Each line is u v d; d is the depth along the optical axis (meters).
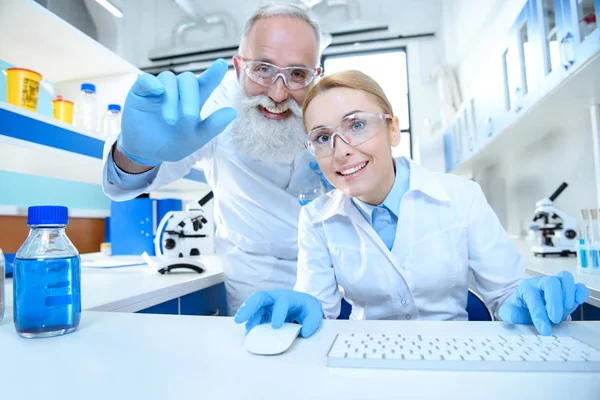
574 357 0.55
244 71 1.48
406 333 0.72
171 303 1.38
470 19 4.08
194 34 5.46
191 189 3.09
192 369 0.56
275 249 1.75
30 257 0.74
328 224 1.22
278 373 0.55
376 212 1.20
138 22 5.29
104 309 0.99
